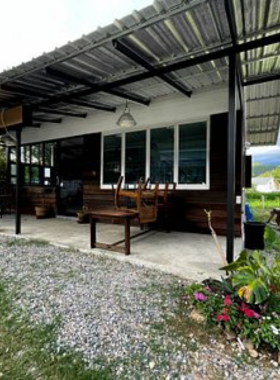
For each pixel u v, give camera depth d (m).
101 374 1.58
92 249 4.00
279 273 2.11
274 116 6.91
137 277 3.00
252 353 1.74
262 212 11.08
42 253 3.92
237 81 3.47
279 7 2.41
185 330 1.99
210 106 5.13
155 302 2.41
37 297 2.52
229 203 3.04
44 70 3.76
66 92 4.81
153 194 4.33
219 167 5.15
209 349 1.79
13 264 3.43
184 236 5.07
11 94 4.92
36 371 1.62
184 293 2.57
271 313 1.90
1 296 2.56
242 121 4.89
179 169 5.62
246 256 2.32
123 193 4.23
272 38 2.75
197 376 1.56
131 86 4.85
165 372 1.59
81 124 7.11
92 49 3.09
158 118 5.77
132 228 5.91
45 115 7.02
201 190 5.36
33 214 8.48
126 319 2.14
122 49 3.07
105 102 5.86
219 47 3.17
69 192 7.67
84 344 1.85
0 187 8.59
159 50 3.23
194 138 5.43
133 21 2.53
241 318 1.89
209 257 3.59
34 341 1.90
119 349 1.80
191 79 4.57
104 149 6.73
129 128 6.27
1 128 5.70
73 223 6.75
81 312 2.25
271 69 3.93
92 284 2.80
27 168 8.67
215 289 2.31
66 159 7.68
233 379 1.54
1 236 5.13
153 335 1.94
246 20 2.63
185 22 2.65
